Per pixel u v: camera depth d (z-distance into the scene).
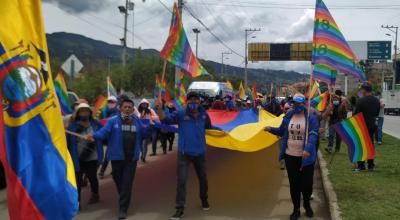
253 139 8.62
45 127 4.02
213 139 8.26
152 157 14.76
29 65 3.96
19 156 3.84
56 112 4.14
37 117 3.98
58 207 3.98
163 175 11.49
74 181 4.22
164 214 7.88
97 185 8.62
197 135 7.75
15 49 3.88
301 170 7.36
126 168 7.67
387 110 61.97
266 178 11.05
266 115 14.41
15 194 3.82
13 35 3.88
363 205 7.64
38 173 3.93
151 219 7.58
